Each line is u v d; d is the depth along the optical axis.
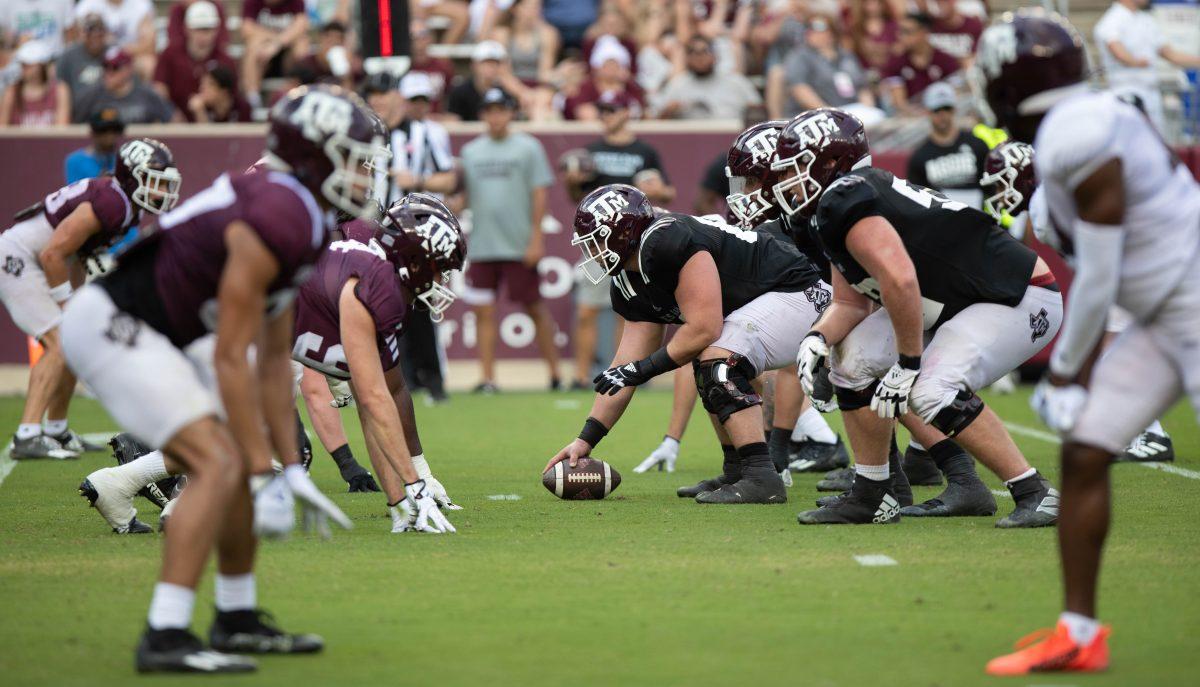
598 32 54.94
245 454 13.70
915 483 26.88
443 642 14.67
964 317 20.86
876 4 56.06
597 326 49.12
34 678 13.35
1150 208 13.45
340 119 14.06
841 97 50.84
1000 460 21.41
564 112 52.59
